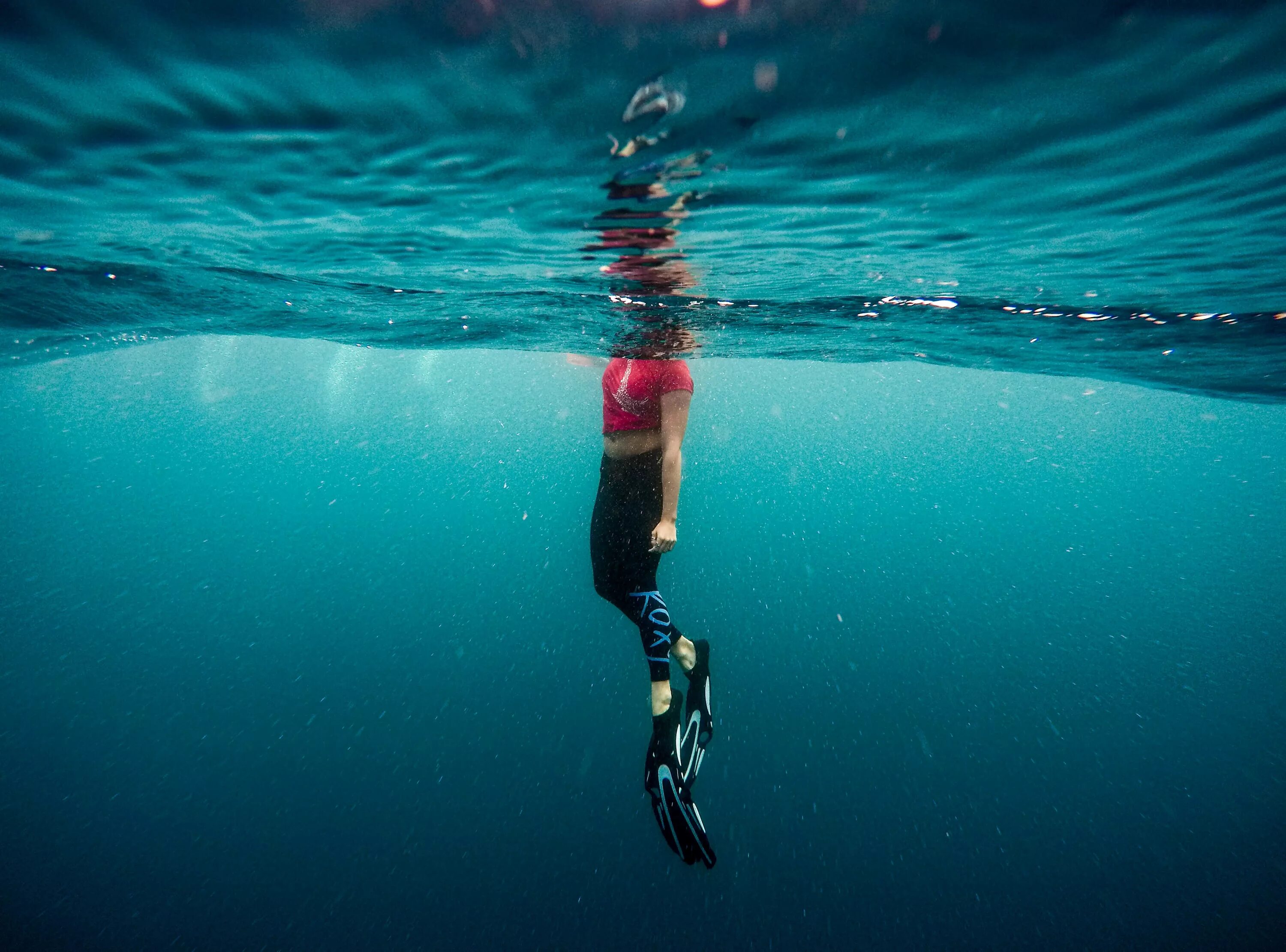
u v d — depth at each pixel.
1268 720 7.54
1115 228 2.72
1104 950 3.71
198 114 1.93
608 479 2.97
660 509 2.90
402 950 3.62
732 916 3.90
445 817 4.80
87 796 5.12
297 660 8.59
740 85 1.70
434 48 1.60
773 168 2.18
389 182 2.41
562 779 5.28
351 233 3.08
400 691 7.09
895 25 1.47
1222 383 7.03
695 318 5.00
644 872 4.27
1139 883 4.24
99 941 3.69
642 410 2.93
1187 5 1.37
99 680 8.16
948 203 2.48
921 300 4.33
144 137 2.08
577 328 5.55
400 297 4.73
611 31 1.52
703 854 2.61
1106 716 7.21
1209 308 4.08
